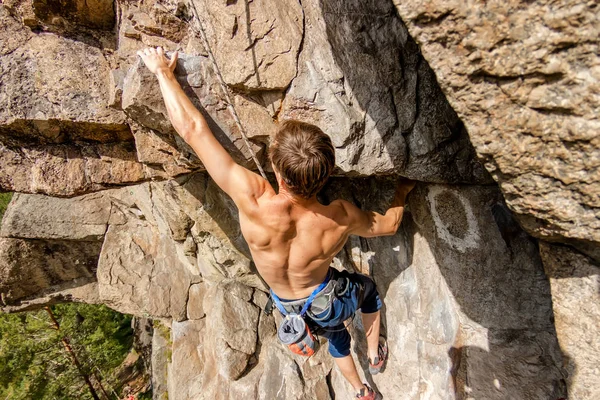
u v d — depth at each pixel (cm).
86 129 309
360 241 339
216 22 209
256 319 480
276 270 210
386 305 336
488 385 259
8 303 608
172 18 255
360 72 210
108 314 1131
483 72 127
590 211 135
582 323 181
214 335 481
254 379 446
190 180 365
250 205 185
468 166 233
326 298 228
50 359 1027
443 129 222
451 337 279
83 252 613
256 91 217
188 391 545
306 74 210
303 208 190
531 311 238
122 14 276
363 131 218
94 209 581
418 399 314
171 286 595
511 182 144
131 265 603
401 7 128
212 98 211
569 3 108
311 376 425
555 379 231
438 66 132
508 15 115
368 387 320
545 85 120
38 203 559
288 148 167
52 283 621
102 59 295
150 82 197
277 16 204
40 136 312
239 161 236
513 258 238
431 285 290
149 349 1206
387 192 289
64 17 286
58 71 286
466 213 249
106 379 1170
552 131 125
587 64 113
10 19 285
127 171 349
